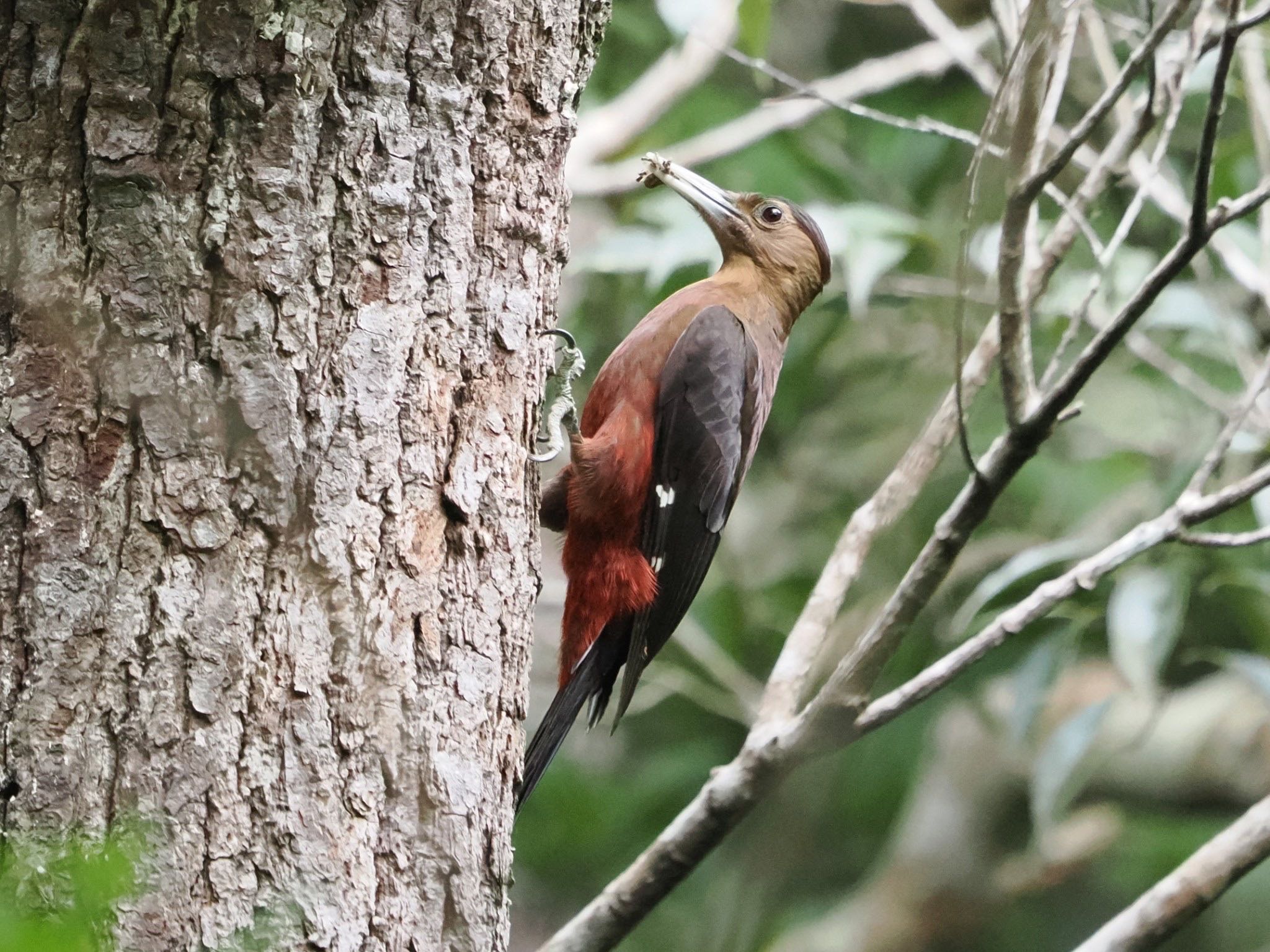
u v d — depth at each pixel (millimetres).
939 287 12758
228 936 5367
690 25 11195
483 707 6254
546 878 15336
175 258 5723
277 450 5754
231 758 5500
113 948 5176
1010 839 16625
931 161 14586
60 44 5707
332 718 5734
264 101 5875
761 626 14430
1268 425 10945
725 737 15164
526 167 6734
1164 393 13477
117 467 5566
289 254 5871
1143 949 8539
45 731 5348
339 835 5668
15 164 5676
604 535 9672
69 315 5609
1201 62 11570
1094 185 8539
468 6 6465
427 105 6297
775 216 11109
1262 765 15047
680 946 15602
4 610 5438
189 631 5523
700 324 10289
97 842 5273
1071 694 15312
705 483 10016
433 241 6309
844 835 15930
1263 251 10812
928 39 16312
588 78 7270
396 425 6078
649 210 12336
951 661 8141
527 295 6707
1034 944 16312
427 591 6113
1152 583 10445
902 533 13617
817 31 16594
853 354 15320
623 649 10070
